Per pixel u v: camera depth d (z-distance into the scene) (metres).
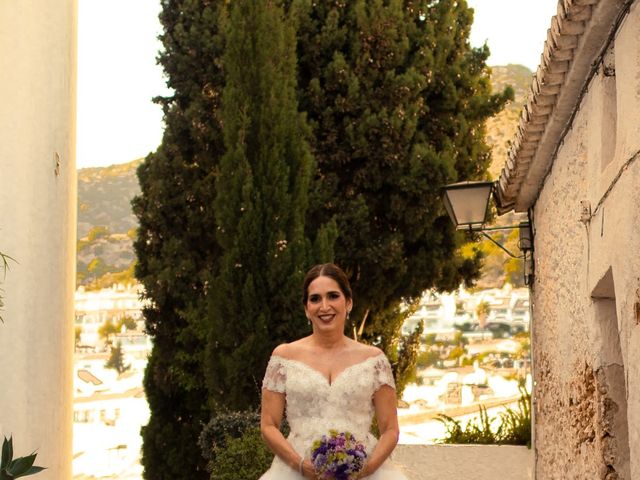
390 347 16.66
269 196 12.84
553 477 10.11
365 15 15.65
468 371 37.62
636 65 5.14
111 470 37.00
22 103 8.80
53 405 9.30
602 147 6.38
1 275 8.58
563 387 9.03
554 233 9.38
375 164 15.44
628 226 5.46
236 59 13.23
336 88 15.56
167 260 15.87
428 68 15.83
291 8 15.00
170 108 16.28
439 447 12.60
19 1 8.85
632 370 5.46
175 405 16.33
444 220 15.98
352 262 15.57
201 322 14.95
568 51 6.61
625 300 5.61
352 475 4.91
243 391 12.64
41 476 8.93
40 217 8.95
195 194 15.88
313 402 5.17
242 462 9.60
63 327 9.60
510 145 9.84
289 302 12.63
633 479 5.50
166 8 16.39
